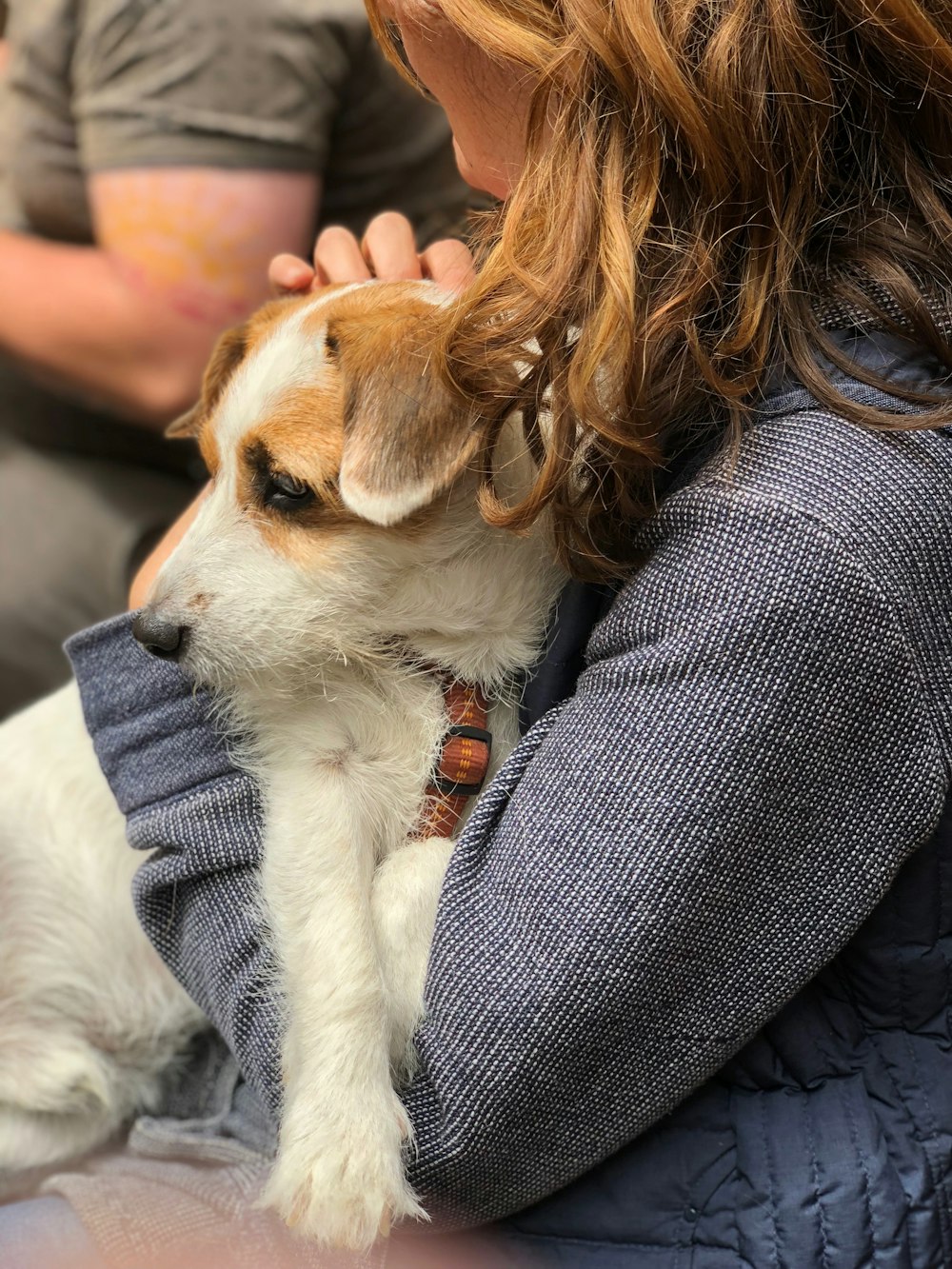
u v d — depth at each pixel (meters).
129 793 0.75
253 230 1.08
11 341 1.13
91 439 1.21
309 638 0.76
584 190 0.64
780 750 0.62
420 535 0.75
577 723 0.66
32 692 1.24
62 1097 0.88
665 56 0.62
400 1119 0.69
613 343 0.63
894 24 0.63
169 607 0.75
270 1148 0.78
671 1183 0.67
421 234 1.18
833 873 0.64
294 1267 0.70
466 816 0.78
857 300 0.65
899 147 0.66
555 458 0.66
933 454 0.63
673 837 0.63
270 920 0.73
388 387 0.72
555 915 0.64
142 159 1.06
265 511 0.76
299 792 0.75
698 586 0.63
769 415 0.64
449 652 0.77
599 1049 0.64
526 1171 0.66
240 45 1.03
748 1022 0.65
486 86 0.71
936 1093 0.67
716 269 0.64
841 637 0.62
